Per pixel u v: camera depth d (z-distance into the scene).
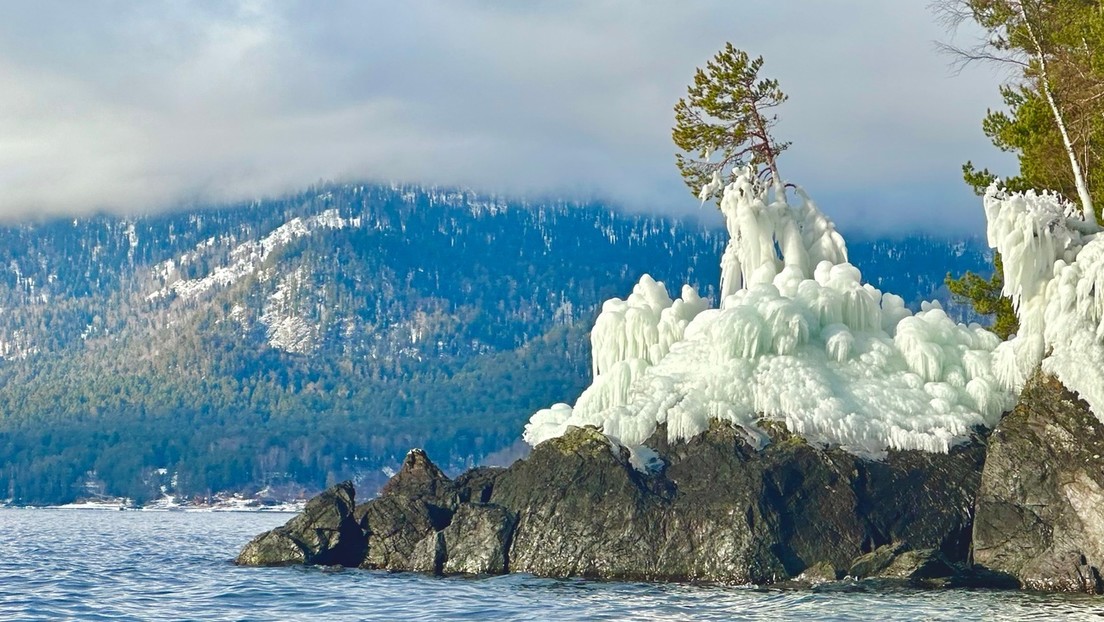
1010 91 64.56
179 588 52.75
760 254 58.84
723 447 48.53
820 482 47.03
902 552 45.16
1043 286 47.91
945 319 51.56
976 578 44.69
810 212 60.94
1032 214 47.47
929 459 47.72
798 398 48.94
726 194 60.03
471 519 51.53
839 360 50.69
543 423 56.59
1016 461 45.66
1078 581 43.47
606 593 44.88
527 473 51.53
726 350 50.47
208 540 103.62
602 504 48.91
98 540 102.56
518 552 50.12
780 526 46.41
